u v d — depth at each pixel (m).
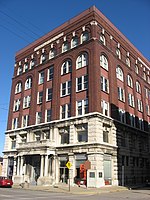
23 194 19.47
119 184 31.77
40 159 34.56
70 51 37.53
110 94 34.41
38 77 42.62
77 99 33.66
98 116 30.42
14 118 44.59
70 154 31.61
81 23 37.69
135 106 41.75
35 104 40.69
